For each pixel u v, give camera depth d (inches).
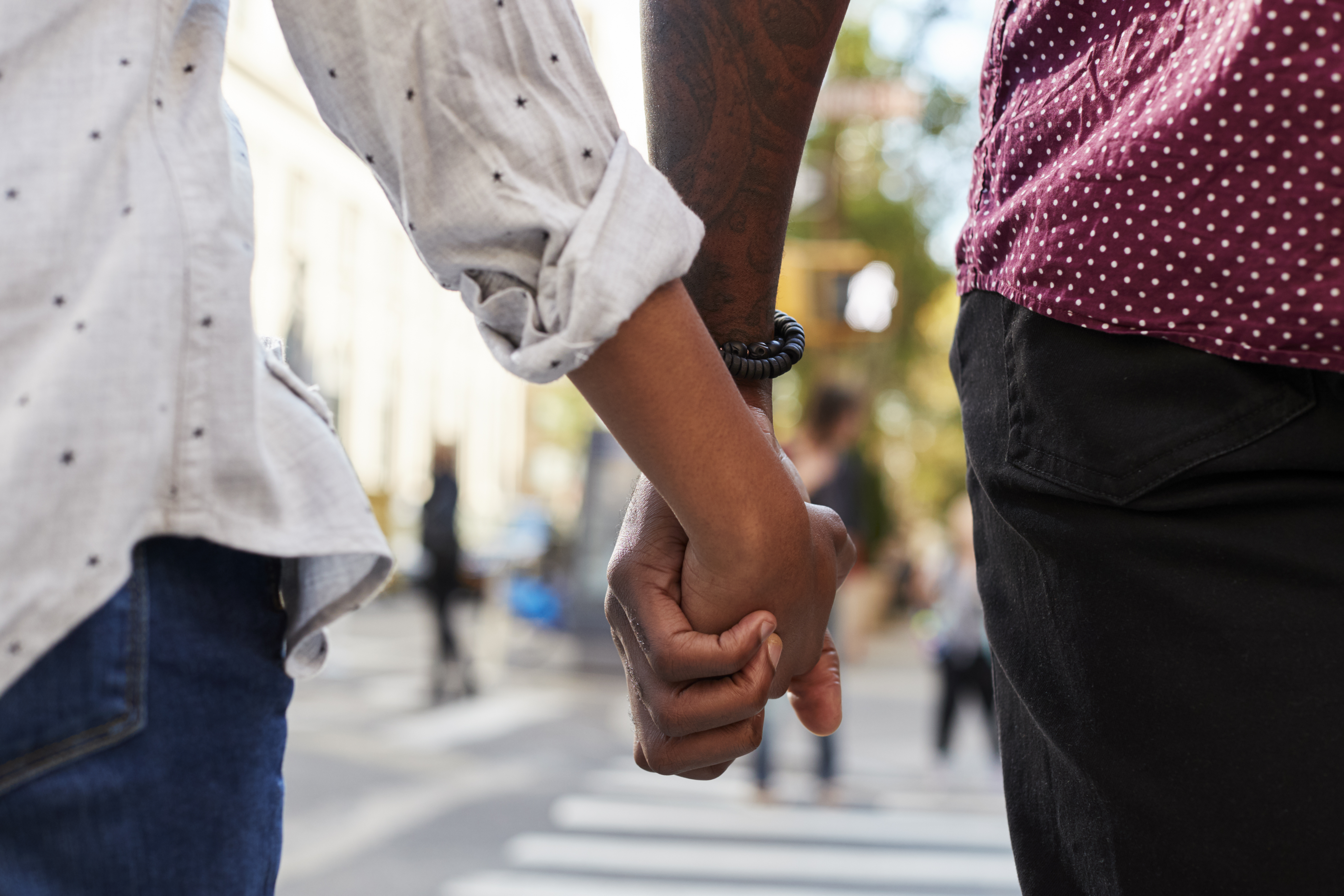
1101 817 37.1
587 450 535.8
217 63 31.4
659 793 283.0
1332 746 32.3
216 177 30.0
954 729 330.6
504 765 313.1
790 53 47.8
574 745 347.6
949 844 238.5
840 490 255.4
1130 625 35.8
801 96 48.1
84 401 27.1
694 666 38.1
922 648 786.8
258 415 29.5
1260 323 33.7
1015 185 41.9
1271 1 32.9
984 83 46.2
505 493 1788.9
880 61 640.4
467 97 31.7
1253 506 34.1
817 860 222.7
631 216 32.2
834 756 276.4
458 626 446.3
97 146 28.5
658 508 41.7
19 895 26.0
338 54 32.2
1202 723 34.1
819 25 47.6
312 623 31.7
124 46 29.3
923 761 344.5
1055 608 38.6
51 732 26.5
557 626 682.8
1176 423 35.3
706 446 33.7
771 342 49.3
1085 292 37.2
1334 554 32.8
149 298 28.0
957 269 46.4
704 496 34.3
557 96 32.6
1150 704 35.2
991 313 42.5
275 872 30.9
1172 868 34.9
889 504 1179.9
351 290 1152.8
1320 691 32.5
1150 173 35.6
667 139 49.2
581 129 32.6
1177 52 36.1
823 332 402.6
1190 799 34.4
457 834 234.5
